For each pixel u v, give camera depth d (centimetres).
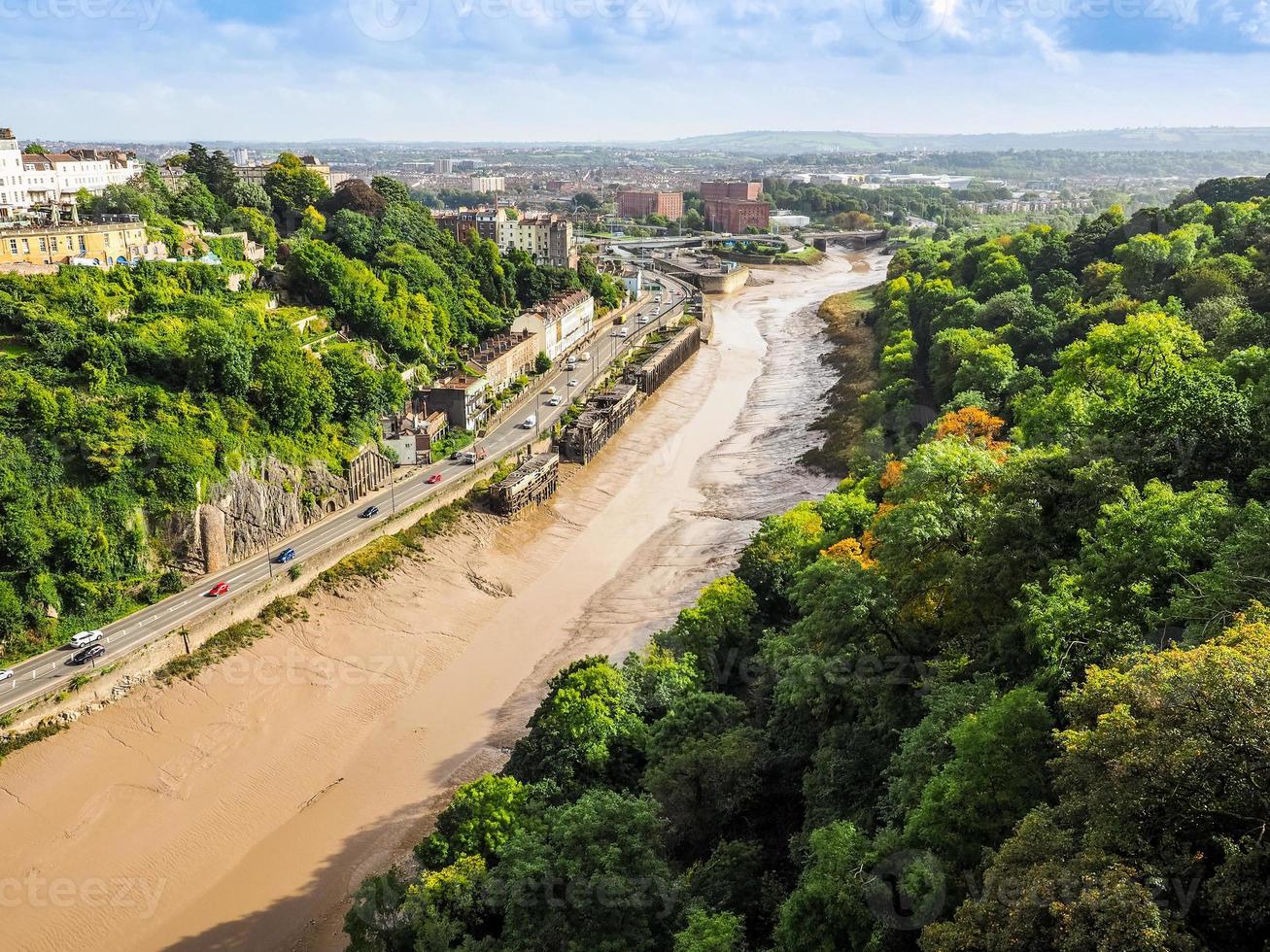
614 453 19812
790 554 11075
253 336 15062
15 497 11025
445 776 10112
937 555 6969
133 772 9769
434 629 12900
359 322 18475
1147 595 5366
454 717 11212
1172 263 17475
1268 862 3431
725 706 8012
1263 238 16925
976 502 7269
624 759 8150
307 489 14088
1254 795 3481
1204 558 5538
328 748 10569
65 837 9006
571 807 6506
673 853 6762
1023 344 17350
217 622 11525
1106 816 3738
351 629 12469
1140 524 5812
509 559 14975
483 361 19950
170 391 13238
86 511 11494
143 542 11900
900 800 5472
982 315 19738
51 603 10931
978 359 16062
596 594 14075
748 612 10156
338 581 13025
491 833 7381
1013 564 6406
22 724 9675
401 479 16012
